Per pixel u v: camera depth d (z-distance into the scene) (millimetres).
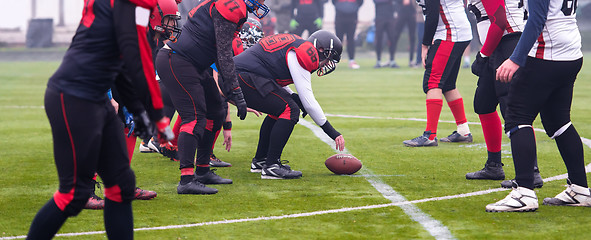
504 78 6676
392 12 33562
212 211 7090
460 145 11805
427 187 8258
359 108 17750
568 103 6973
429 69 11656
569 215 6770
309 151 11148
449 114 16406
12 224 6609
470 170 9398
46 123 15000
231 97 7848
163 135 5059
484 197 7652
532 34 6469
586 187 7113
